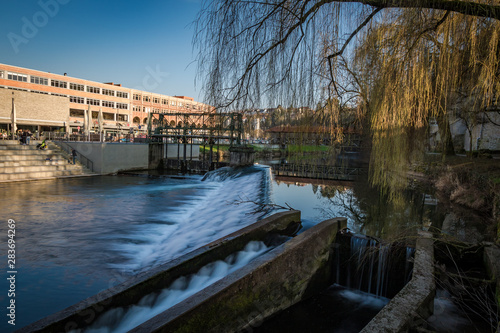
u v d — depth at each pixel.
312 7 3.87
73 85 53.53
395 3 3.74
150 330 3.28
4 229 10.00
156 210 13.52
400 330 3.23
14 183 20.42
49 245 8.42
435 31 4.70
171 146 38.94
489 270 5.24
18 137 30.16
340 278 7.07
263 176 19.81
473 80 5.33
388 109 5.73
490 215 11.51
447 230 9.55
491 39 4.61
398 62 5.16
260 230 7.07
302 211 11.52
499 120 18.44
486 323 4.19
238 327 4.50
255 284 4.80
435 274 5.15
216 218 10.67
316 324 5.20
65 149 28.48
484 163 17.45
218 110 4.21
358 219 10.72
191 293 5.09
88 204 14.59
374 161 7.44
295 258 5.73
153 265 6.93
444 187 16.12
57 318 3.57
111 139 36.38
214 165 30.08
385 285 6.27
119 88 57.66
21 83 47.56
